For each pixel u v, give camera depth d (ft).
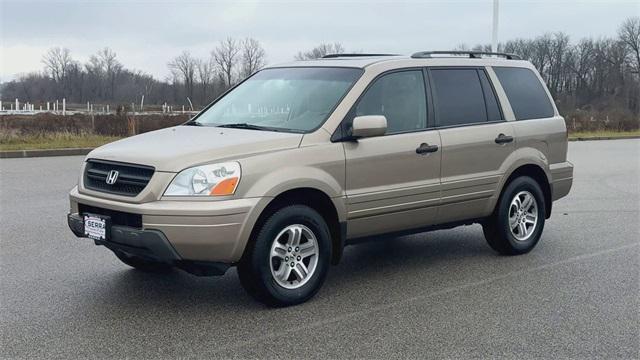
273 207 16.92
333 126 18.04
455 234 26.63
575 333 15.64
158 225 15.40
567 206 34.32
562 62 233.76
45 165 49.08
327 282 19.63
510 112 22.75
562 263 22.13
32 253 22.54
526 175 23.56
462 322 16.28
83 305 17.22
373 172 18.63
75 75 237.86
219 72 209.26
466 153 20.95
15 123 71.77
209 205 15.55
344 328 15.78
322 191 17.49
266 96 20.25
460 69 21.83
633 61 230.27
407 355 14.20
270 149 16.83
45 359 13.84
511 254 23.07
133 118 73.77
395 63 20.11
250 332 15.44
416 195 19.65
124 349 14.39
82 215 17.20
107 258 21.97
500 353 14.38
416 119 20.08
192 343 14.76
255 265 16.47
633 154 69.46
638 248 24.50
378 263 21.93
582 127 118.73
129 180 16.28
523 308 17.40
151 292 18.38
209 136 17.71
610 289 19.20
